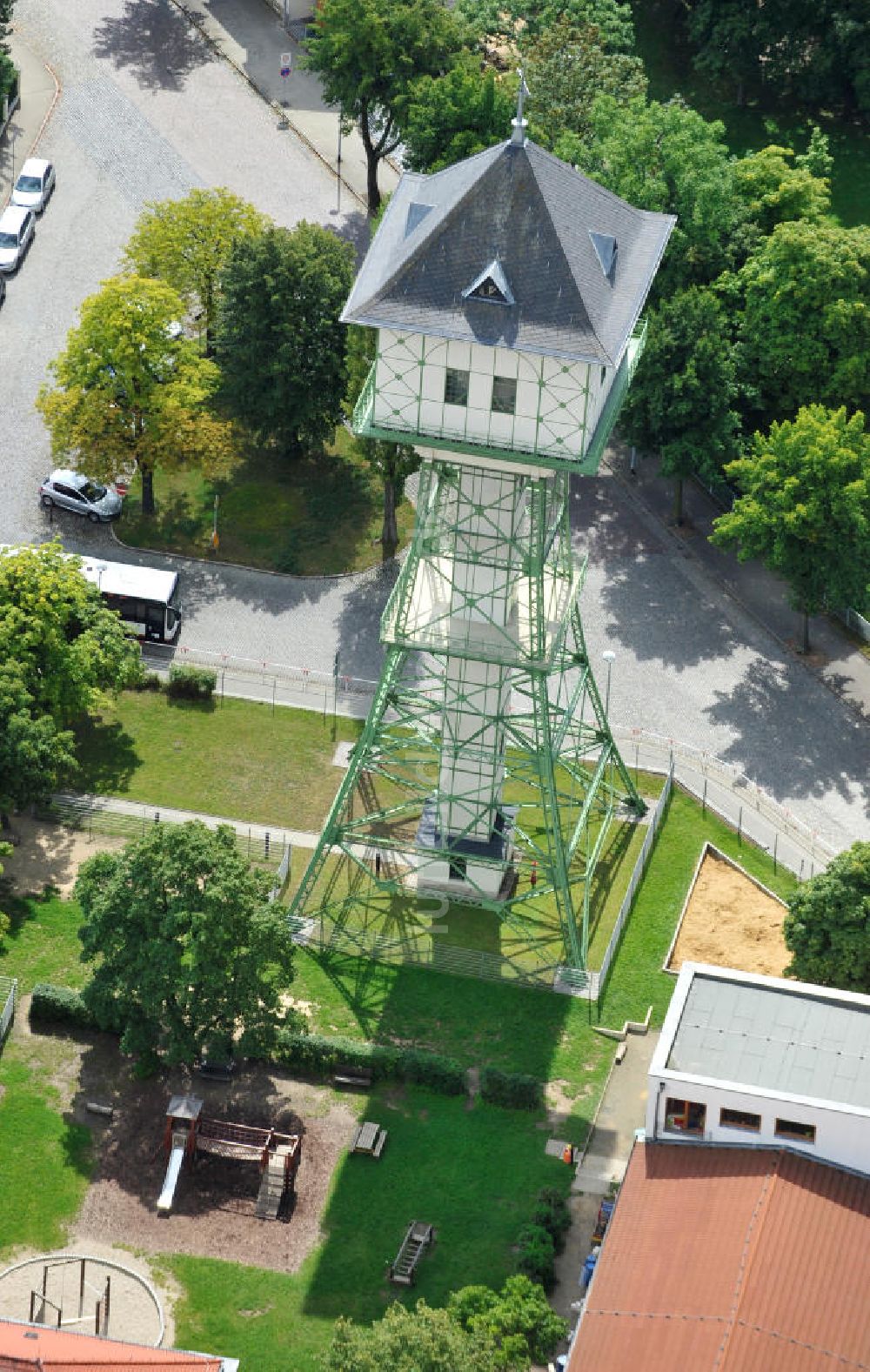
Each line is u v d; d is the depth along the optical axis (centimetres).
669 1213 11194
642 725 15862
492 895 14475
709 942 14338
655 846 15025
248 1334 11912
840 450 15650
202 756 15525
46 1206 12512
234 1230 12450
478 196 12475
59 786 15212
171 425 16750
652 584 16975
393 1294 12125
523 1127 13062
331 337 17100
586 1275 12019
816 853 15025
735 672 16312
